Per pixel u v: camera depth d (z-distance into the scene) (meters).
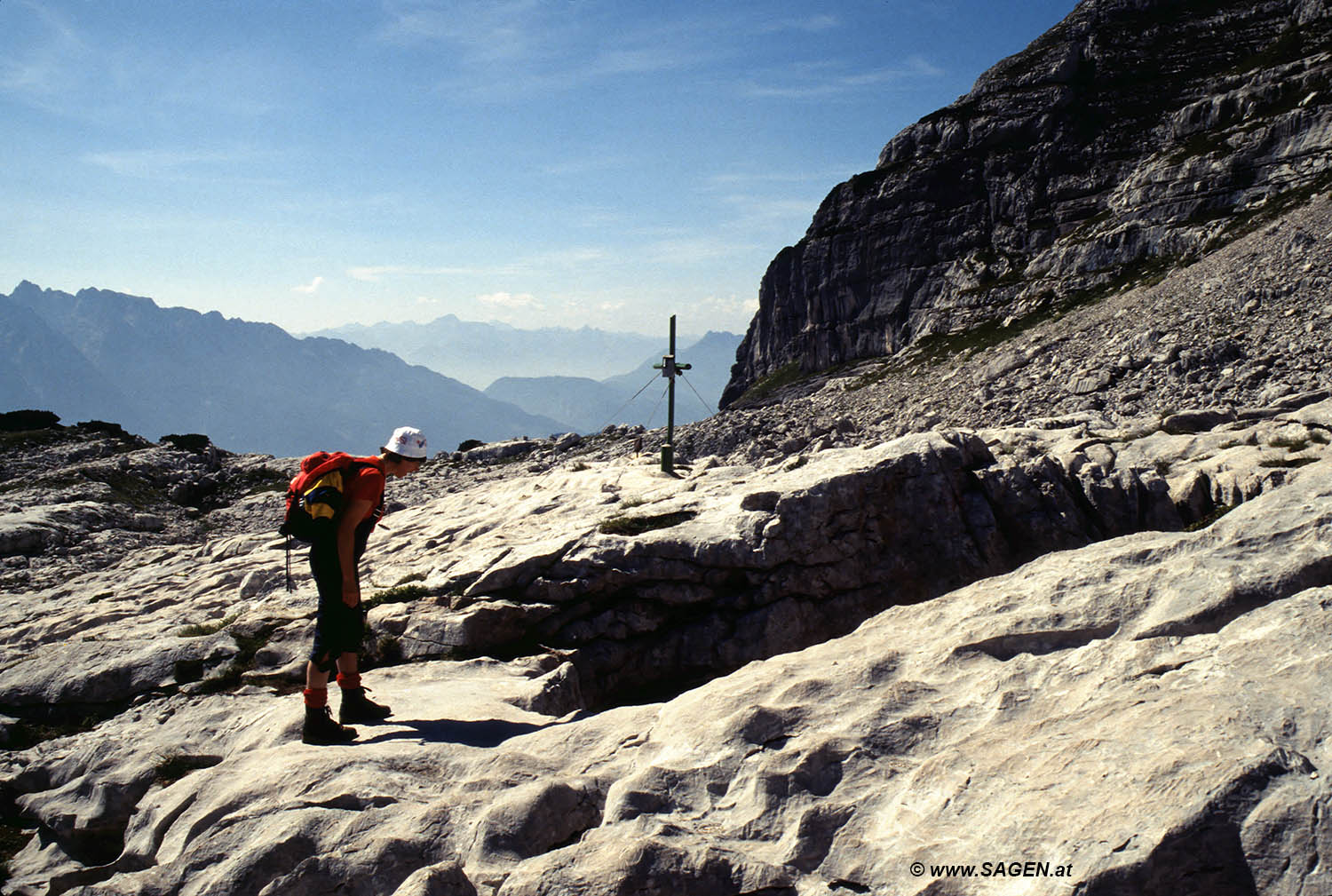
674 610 12.77
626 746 5.71
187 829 5.82
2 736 10.02
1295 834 3.10
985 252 93.56
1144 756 3.71
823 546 13.10
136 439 49.47
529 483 23.19
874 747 4.67
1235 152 68.62
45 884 6.91
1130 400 31.47
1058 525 13.65
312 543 6.76
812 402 64.56
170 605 15.24
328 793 5.65
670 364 19.86
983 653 5.42
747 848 4.23
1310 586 4.90
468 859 4.66
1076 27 105.12
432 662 10.66
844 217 111.31
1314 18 84.81
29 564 26.08
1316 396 16.31
